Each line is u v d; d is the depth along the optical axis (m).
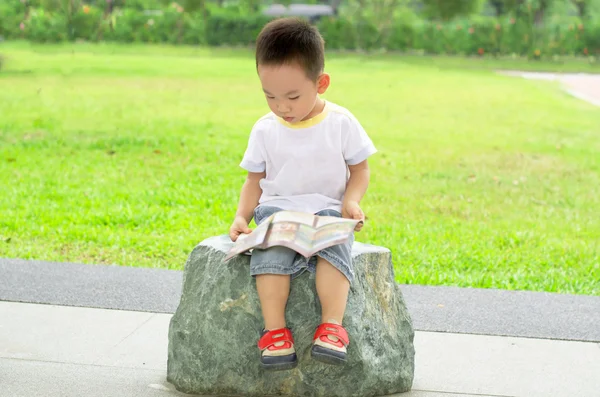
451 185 10.05
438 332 4.86
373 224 8.11
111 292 5.56
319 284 3.46
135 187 9.45
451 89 21.38
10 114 14.33
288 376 3.65
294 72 3.37
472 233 7.86
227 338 3.67
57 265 6.30
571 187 10.12
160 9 49.56
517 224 8.31
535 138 13.78
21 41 35.53
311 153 3.64
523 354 4.48
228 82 21.12
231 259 3.68
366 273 3.76
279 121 3.70
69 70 22.73
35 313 5.03
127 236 7.38
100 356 4.30
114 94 17.73
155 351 4.41
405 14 42.25
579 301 5.66
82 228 7.61
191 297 3.79
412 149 12.40
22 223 7.68
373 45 37.31
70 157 11.01
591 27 36.94
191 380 3.73
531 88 22.39
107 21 39.00
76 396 3.72
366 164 3.77
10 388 3.79
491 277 6.38
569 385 4.04
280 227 3.50
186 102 16.83
